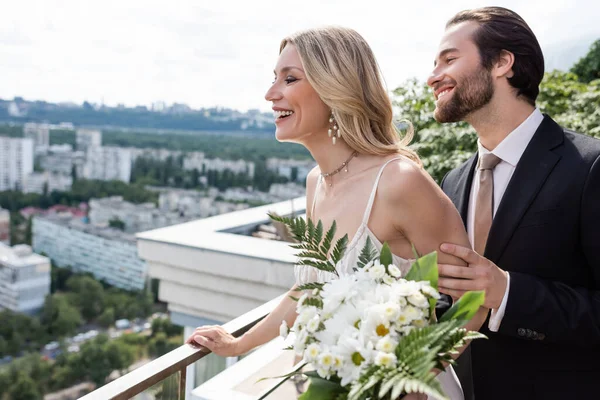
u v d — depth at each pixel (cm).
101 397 104
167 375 120
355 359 78
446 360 83
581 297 120
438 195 121
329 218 133
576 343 121
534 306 118
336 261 98
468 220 148
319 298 91
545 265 129
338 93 125
